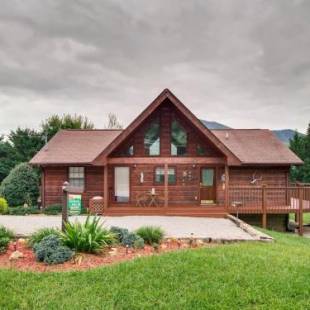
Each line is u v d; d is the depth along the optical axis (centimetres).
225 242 1134
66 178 2264
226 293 637
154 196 2164
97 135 2586
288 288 660
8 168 3616
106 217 1897
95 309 582
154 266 767
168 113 2095
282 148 2356
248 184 2216
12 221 1708
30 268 775
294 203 2058
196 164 2153
